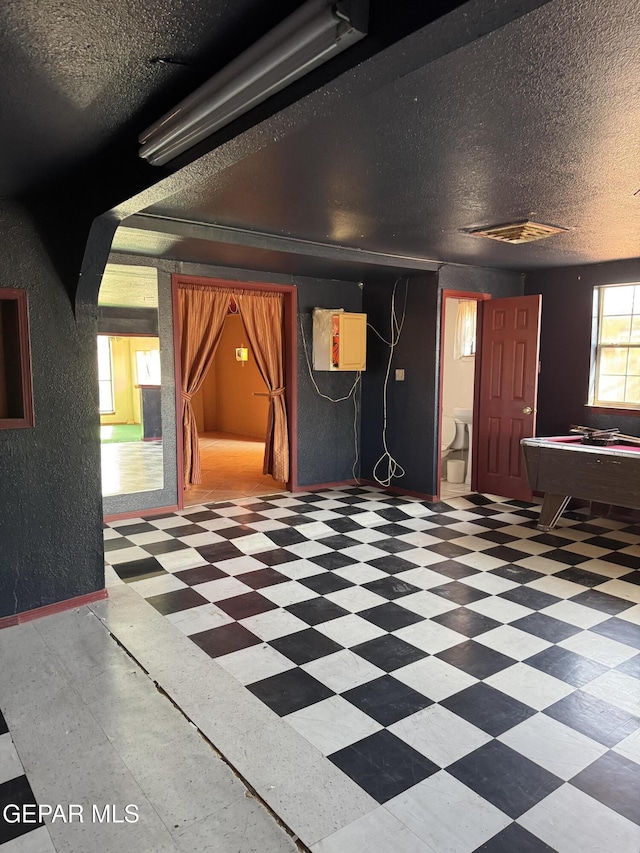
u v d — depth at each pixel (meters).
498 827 1.74
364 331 5.93
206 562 3.97
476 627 3.04
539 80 1.86
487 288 5.86
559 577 3.75
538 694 2.44
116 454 4.93
